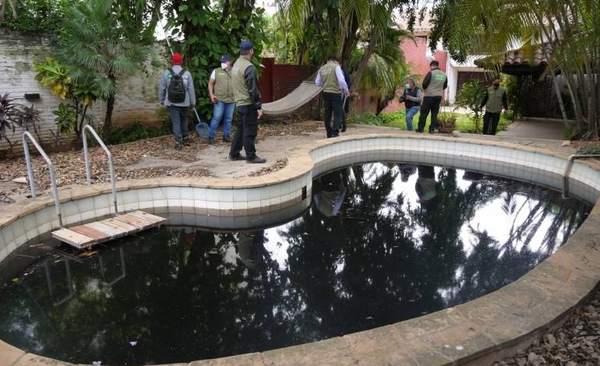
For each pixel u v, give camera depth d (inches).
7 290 120.0
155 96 299.3
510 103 458.9
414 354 71.3
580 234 121.1
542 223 177.3
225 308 111.3
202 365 70.3
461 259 142.0
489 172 265.3
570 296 88.4
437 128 328.8
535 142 289.0
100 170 197.9
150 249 148.5
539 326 78.5
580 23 177.3
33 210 145.5
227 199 175.3
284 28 191.3
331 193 222.7
